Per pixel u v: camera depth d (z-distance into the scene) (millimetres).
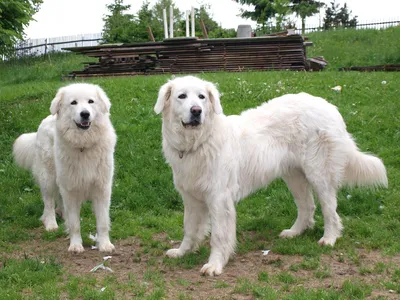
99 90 3803
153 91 7016
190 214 3609
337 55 12211
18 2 7254
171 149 3533
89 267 3488
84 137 3682
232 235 3482
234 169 3523
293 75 7879
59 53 16281
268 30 17000
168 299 3088
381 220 3998
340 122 3754
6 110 6652
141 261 3582
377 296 3043
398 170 4734
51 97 7250
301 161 3711
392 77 7438
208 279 3307
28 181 5012
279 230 3994
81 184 3746
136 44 9578
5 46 7973
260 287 3143
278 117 3693
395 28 15078
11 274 3311
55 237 3979
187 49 9297
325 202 3713
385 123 5582
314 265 3379
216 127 3492
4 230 4059
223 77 7762
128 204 4535
